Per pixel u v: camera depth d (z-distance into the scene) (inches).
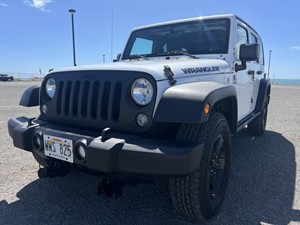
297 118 327.0
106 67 93.9
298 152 181.0
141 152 76.8
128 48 170.7
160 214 101.3
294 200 112.3
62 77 103.0
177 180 88.0
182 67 98.4
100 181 92.8
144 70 85.7
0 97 541.0
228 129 104.2
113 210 103.8
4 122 270.4
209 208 94.0
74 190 119.6
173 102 81.0
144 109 84.0
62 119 101.8
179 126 88.6
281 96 699.4
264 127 233.5
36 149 99.9
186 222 96.1
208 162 89.0
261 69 223.1
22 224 94.1
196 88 86.7
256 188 123.5
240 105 154.6
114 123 88.4
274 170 146.6
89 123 93.9
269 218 98.7
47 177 119.2
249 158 167.2
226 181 107.9
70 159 88.8
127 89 86.4
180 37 153.5
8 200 110.4
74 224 94.5
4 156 162.9
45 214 100.6
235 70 138.6
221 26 144.4
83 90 95.5
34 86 124.1
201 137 86.0
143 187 123.6
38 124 103.7
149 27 168.2
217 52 138.6
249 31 177.6
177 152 75.5
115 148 78.4
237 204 108.7
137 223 95.3
